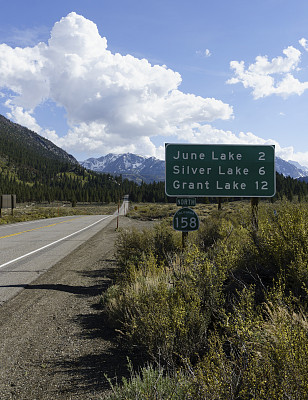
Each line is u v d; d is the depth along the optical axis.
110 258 11.41
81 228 24.36
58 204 152.25
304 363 2.08
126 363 3.62
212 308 3.86
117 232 20.81
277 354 2.19
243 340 2.54
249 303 3.25
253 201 7.64
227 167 7.70
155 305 3.78
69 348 4.10
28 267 9.71
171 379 2.68
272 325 2.90
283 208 5.67
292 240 4.59
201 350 3.39
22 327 4.90
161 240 9.40
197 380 2.19
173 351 3.36
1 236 18.34
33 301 6.34
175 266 6.11
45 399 2.92
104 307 5.86
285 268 4.51
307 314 3.26
